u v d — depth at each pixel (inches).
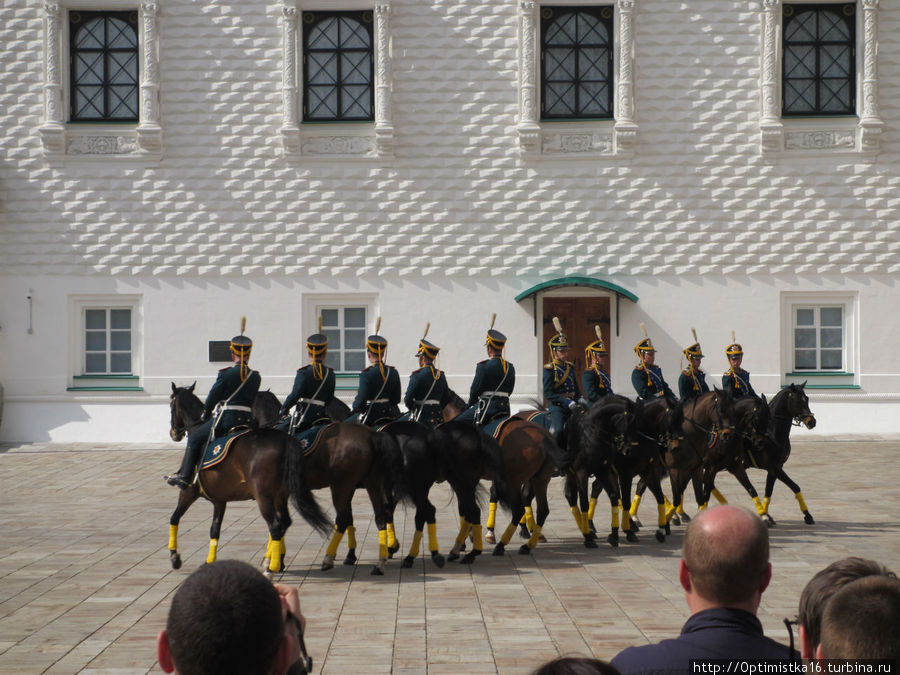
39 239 984.9
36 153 984.9
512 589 425.4
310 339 493.0
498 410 530.6
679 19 971.9
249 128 981.8
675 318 982.4
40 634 355.6
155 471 817.5
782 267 981.2
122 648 337.4
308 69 986.1
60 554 504.4
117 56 989.8
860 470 801.6
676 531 583.2
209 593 119.0
